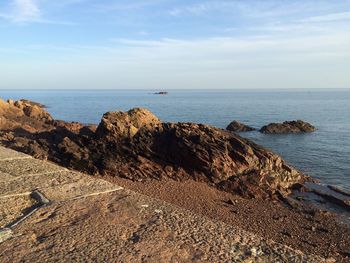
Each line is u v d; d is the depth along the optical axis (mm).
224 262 4062
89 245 4348
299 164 36219
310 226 19719
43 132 37719
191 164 26781
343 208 23359
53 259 4051
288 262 4148
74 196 5895
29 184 6496
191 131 28688
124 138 29266
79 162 26266
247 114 94812
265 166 27719
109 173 25297
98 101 163875
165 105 131375
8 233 4598
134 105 130625
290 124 62438
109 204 5586
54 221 4965
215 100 176375
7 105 51062
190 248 4332
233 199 23234
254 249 4391
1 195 5930
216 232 4801
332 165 35719
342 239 18297
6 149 10031
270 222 19906
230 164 26656
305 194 25891
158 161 27469
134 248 4293
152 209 5445
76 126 48344
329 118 85125
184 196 22422
